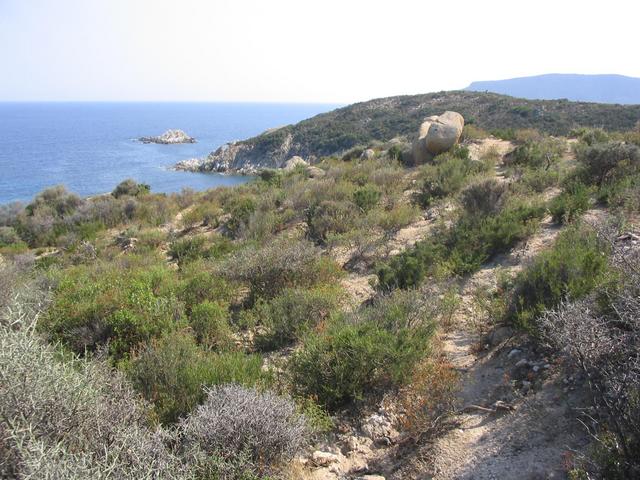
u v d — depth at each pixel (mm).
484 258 8062
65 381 3354
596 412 3330
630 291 3979
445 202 12516
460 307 6652
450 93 77250
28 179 63500
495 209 10188
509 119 49938
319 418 4395
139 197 24688
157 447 3256
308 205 14609
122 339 6598
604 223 7188
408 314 6055
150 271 10195
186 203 22500
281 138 76250
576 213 8758
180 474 3162
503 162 17875
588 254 5363
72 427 3240
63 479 2607
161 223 19188
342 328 5504
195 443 3502
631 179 10094
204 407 3963
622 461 2924
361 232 10484
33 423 3016
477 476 3447
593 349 3361
